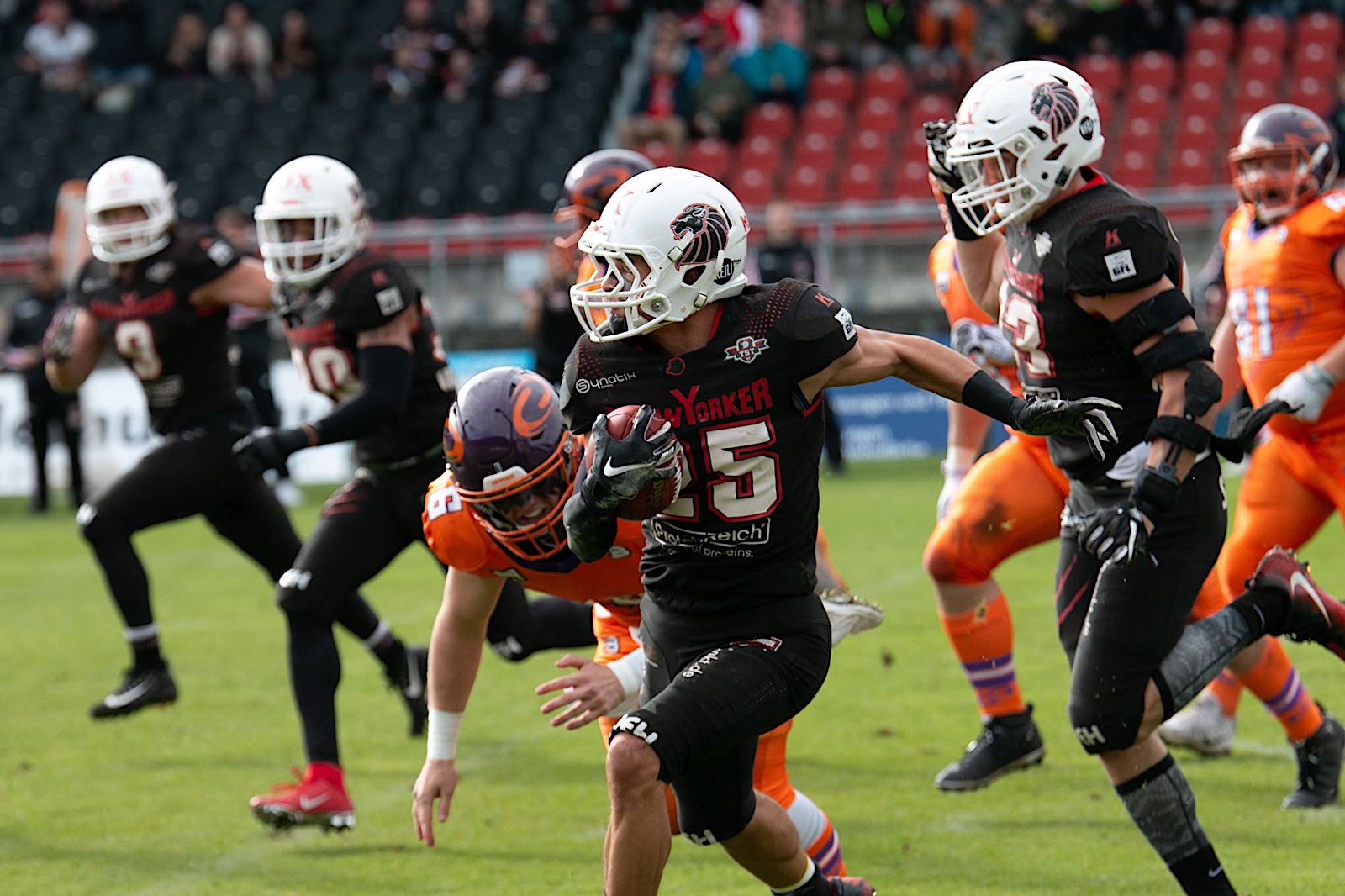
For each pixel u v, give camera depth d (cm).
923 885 1532
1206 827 1680
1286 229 1839
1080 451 1465
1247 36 6625
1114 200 1395
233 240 4278
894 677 2442
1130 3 6494
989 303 1576
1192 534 1388
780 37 6675
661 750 1147
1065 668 2412
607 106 6562
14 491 5266
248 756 2150
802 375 1195
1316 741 1747
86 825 1839
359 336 1895
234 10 6706
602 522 1166
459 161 6316
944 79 6378
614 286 1202
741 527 1211
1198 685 1395
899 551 3522
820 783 1917
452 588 1442
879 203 6112
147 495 2156
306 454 5228
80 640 3006
